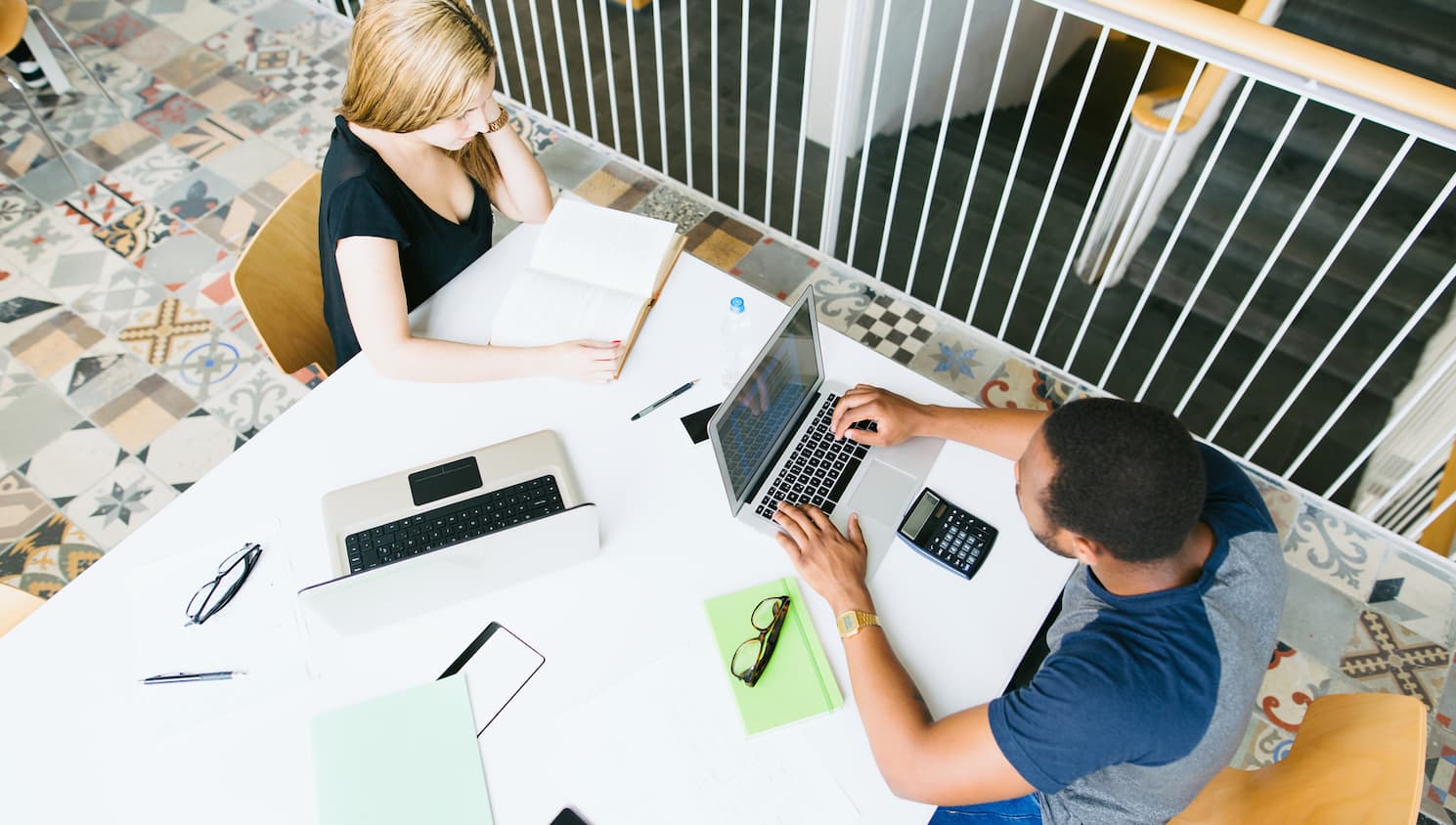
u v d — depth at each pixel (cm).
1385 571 221
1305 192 341
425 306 176
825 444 156
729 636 135
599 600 139
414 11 143
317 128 316
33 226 288
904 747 120
